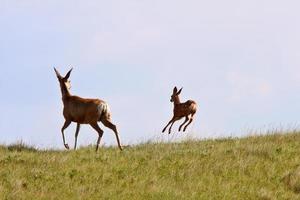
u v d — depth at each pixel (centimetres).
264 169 6781
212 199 5622
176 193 5625
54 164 6719
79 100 7850
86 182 5991
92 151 7750
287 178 6450
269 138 8588
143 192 5659
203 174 6438
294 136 8688
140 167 6644
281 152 7494
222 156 7250
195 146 8106
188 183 6053
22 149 7925
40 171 6300
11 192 5484
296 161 7062
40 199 5347
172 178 6256
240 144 8050
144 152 7556
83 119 7825
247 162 6925
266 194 5850
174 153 7431
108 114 7819
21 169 6384
